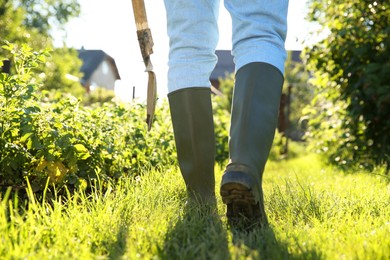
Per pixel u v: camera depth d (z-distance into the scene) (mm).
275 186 2781
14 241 1634
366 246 1618
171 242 1666
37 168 2660
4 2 17922
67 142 2707
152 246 1631
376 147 6336
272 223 2002
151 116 2205
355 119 6379
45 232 1747
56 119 2803
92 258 1538
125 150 3594
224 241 1646
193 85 1979
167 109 5352
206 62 2004
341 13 6469
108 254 1602
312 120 7695
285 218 2188
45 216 1866
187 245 1653
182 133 2006
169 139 4500
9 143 2572
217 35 2059
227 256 1473
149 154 4027
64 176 2689
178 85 1989
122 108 4293
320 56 6762
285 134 14352
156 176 2969
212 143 2018
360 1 6316
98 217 1933
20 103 2740
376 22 6285
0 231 1693
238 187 1709
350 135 6711
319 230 1915
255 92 1828
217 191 2691
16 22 17875
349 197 2549
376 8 6246
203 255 1496
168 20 2043
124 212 2066
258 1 1936
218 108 8695
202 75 1992
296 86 21266
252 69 1863
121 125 4148
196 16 1992
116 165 3305
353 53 6379
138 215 2074
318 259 1523
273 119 1833
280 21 1961
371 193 2654
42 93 2996
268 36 1911
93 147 3027
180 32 2000
